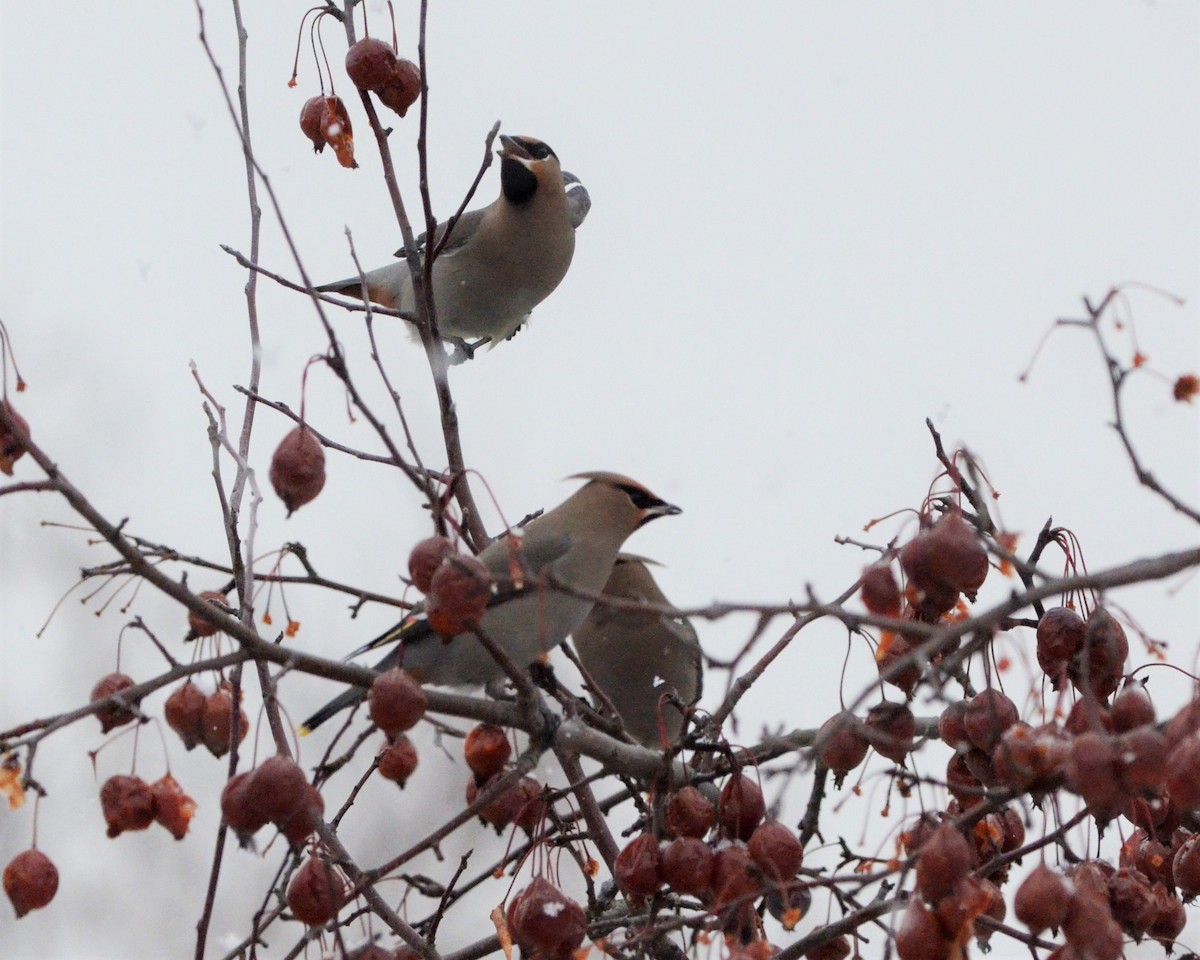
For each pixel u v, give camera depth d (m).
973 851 8.37
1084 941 7.30
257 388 11.04
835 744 8.72
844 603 9.75
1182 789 7.24
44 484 7.87
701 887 8.30
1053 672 8.58
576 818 10.19
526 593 11.30
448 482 9.23
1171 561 6.98
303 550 10.26
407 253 12.05
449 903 9.59
